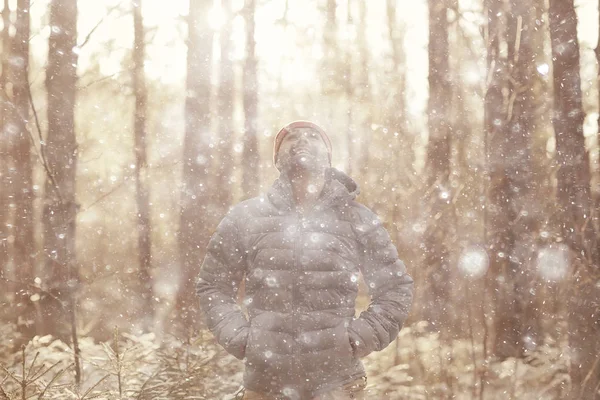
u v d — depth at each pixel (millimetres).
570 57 4160
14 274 6898
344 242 2393
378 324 2373
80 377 3557
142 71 9273
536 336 5176
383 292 2477
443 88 8609
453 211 6297
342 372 2291
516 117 5914
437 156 8125
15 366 4211
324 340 2266
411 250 6789
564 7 4184
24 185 7109
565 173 4062
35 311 5566
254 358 2281
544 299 5266
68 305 3832
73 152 5121
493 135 6020
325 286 2307
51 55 6066
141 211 9125
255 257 2371
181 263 7039
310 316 2279
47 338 4867
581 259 3863
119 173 10914
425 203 7262
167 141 12008
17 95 6445
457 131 8211
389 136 10234
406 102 12086
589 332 3732
